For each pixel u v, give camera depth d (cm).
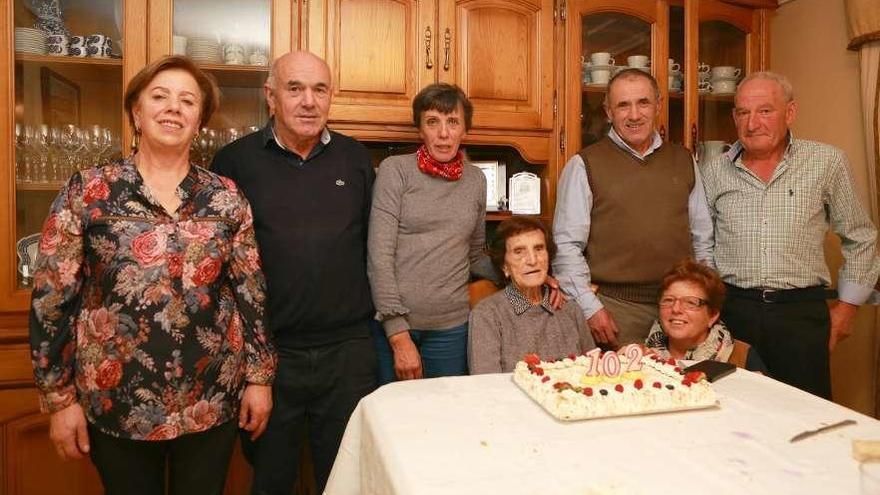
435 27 213
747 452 93
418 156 179
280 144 167
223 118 207
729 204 198
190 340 127
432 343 179
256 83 209
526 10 222
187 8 198
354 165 175
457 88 181
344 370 170
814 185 189
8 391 182
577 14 225
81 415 128
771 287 189
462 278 181
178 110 129
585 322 175
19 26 183
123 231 123
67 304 125
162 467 137
